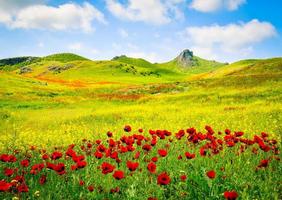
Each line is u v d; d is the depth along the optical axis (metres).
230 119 17.25
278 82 41.31
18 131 16.05
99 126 18.36
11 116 26.23
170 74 179.75
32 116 27.70
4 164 7.18
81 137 13.05
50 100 50.47
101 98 48.66
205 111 23.03
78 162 5.70
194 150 7.95
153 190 5.38
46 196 5.30
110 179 5.78
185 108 27.94
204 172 5.68
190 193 5.42
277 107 21.34
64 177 5.89
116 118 22.88
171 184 5.58
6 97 52.66
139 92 58.16
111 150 7.27
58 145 11.22
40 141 12.34
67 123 22.11
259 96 32.97
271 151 7.67
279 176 6.13
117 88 80.19
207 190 5.46
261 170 6.37
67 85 90.38
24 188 4.99
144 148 6.79
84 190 5.48
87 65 160.88
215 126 14.95
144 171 6.34
